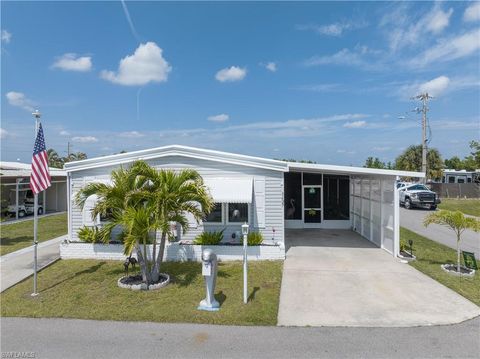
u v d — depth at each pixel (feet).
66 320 26.13
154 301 29.91
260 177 46.55
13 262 42.80
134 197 33.65
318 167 45.29
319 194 67.97
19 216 85.35
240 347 21.95
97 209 34.30
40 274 38.06
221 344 22.35
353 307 28.63
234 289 32.96
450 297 30.78
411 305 28.99
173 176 35.78
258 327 24.89
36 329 24.58
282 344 22.34
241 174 46.70
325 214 67.97
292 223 68.28
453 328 24.68
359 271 38.78
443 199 146.41
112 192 33.96
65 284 34.55
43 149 32.73
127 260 38.29
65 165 47.44
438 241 57.93
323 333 23.91
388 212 47.83
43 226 71.51
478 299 30.25
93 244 45.03
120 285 33.47
